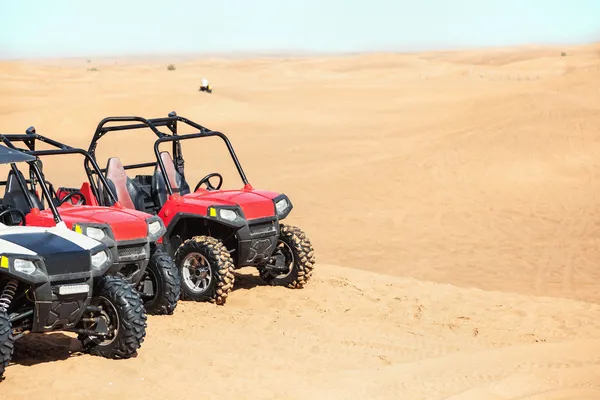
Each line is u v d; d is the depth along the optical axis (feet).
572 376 28.63
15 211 33.42
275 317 36.81
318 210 80.74
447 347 32.65
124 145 124.98
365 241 68.80
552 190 84.89
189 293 39.14
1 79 246.27
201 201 39.68
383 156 106.01
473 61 383.24
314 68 328.29
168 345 31.42
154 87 202.49
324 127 138.41
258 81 242.17
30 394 25.11
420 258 62.90
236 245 40.96
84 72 303.68
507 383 27.53
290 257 43.01
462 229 72.59
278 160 108.68
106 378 26.94
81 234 29.86
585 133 102.78
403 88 192.85
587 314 38.91
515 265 60.34
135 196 41.93
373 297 41.47
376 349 32.12
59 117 141.28
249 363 29.40
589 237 68.74
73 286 27.22
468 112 128.36
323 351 31.53
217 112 150.10
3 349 25.73
